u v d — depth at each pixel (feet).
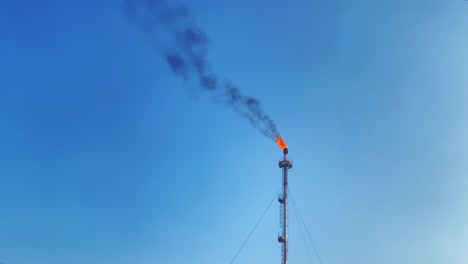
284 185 182.19
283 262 168.35
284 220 175.63
